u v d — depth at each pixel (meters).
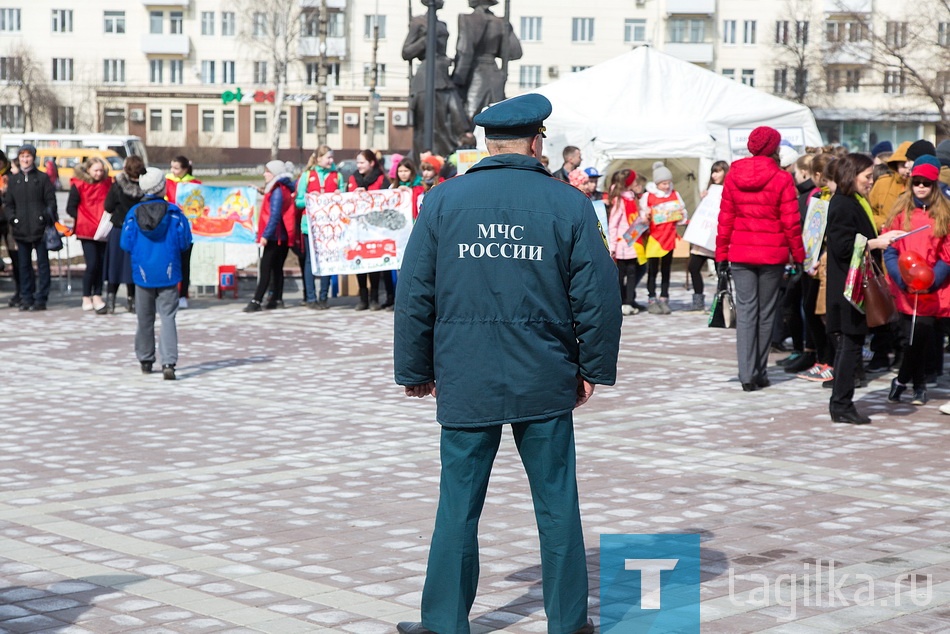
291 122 82.50
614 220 16.75
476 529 4.65
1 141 56.69
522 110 4.59
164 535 6.20
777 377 11.79
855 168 9.15
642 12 80.12
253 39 79.81
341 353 13.43
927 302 9.85
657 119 23.12
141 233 11.59
